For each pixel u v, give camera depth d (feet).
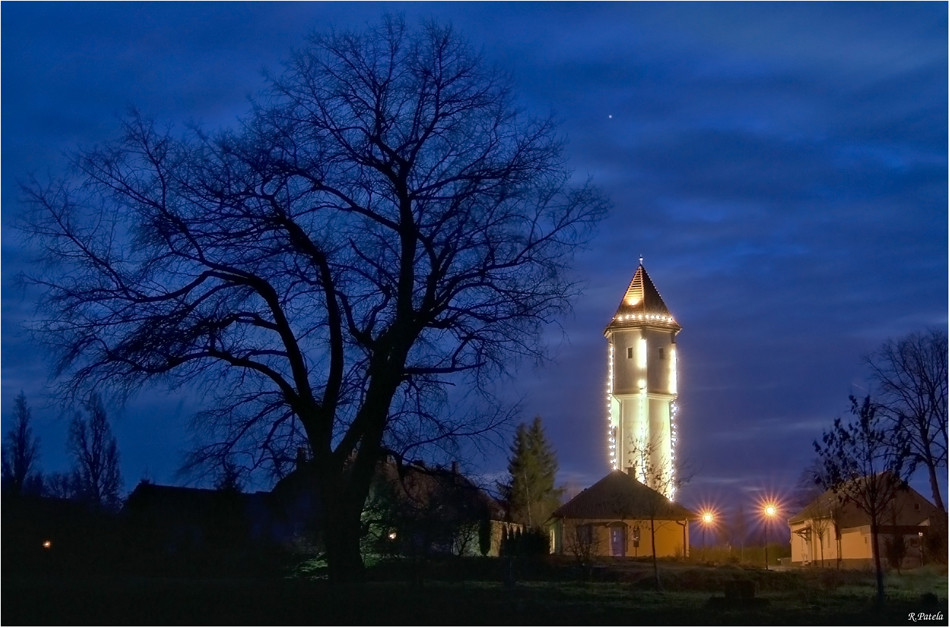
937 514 186.91
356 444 91.20
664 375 268.82
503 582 106.73
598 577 126.93
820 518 226.38
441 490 97.19
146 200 82.84
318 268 85.40
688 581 114.93
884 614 76.28
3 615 66.13
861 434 85.61
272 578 111.45
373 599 74.84
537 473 265.54
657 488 191.01
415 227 86.12
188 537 147.33
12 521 146.82
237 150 83.56
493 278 85.92
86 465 174.19
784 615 74.23
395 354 86.17
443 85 87.40
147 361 81.61
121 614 66.59
